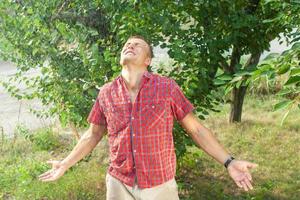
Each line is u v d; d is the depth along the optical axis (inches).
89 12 176.2
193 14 170.7
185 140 167.0
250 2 191.2
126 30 153.0
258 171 211.0
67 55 175.0
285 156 226.8
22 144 252.8
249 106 312.7
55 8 171.3
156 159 99.3
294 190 191.5
